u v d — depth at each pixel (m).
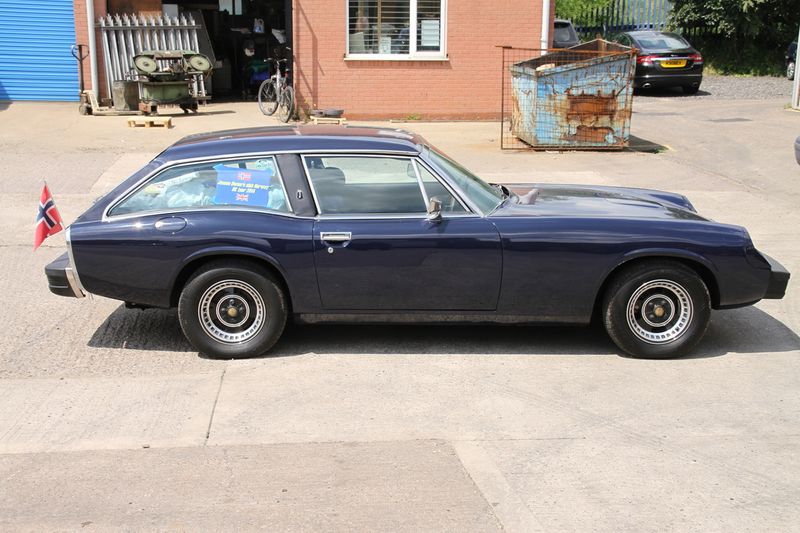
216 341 5.69
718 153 13.49
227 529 3.67
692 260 5.56
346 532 3.64
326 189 5.65
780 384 5.31
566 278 5.55
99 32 17.17
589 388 5.23
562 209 5.87
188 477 4.12
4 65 17.80
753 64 26.81
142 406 4.95
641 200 6.36
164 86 16.42
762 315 6.70
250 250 5.51
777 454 4.38
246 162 5.71
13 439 4.52
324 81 16.84
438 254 5.52
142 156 12.73
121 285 5.64
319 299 5.62
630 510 3.84
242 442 4.50
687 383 5.32
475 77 17.14
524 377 5.40
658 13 27.70
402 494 3.96
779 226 9.31
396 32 16.80
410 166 5.65
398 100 17.09
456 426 4.70
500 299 5.61
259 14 20.31
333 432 4.62
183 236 5.52
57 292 5.73
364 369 5.53
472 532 3.65
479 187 6.03
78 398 5.06
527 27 16.98
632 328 5.66
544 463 4.28
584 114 13.64
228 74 20.30
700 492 4.00
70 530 3.67
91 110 16.69
